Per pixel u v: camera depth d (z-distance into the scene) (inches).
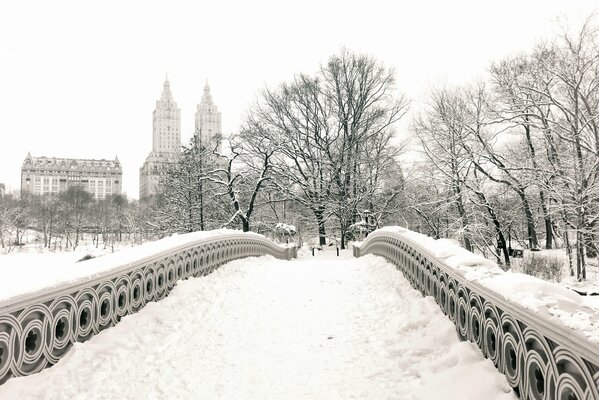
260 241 750.5
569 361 102.4
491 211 1070.4
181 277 335.3
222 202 1509.6
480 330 167.9
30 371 157.0
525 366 126.5
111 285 219.9
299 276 453.1
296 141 1653.5
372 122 1635.1
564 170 877.2
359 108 1652.3
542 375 116.7
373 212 1633.9
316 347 223.8
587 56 866.8
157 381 180.7
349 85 1659.7
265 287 384.5
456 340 197.3
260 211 1760.6
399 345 209.2
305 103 1662.2
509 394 134.0
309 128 1684.3
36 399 144.9
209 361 205.6
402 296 298.0
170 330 238.8
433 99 1400.1
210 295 324.5
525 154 1025.5
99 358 184.4
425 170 1225.4
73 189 3617.1
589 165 845.2
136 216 2731.3
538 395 120.3
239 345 228.2
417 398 155.8
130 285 241.9
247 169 1441.9
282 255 989.2
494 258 1182.9
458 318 198.5
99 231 3120.1
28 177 5831.7
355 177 1605.6
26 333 155.1
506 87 985.5
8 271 237.0
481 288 163.3
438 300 240.5
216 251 448.8
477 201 1100.5
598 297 134.7
